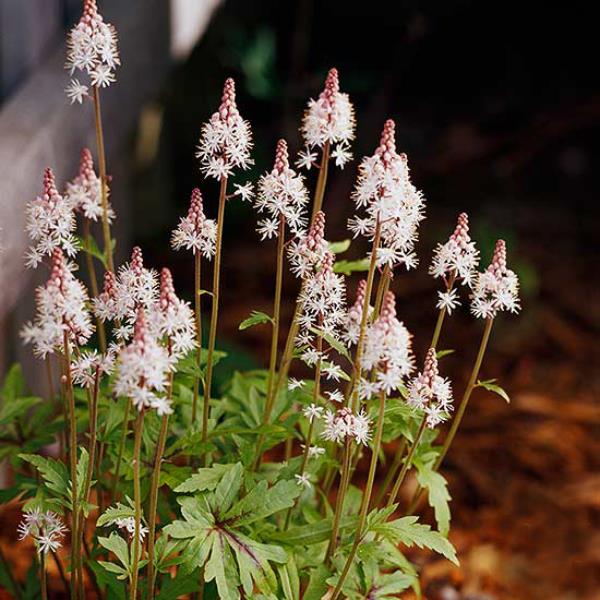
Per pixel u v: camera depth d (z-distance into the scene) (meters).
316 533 1.30
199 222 1.28
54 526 1.28
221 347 1.80
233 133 1.27
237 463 1.29
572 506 1.70
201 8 2.15
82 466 1.28
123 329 1.25
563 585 1.60
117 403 1.33
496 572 1.61
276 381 1.34
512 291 1.29
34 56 1.68
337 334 1.29
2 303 1.45
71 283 1.21
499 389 1.32
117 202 1.97
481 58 3.07
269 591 1.27
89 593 1.49
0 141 1.51
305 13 2.72
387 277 1.29
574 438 1.81
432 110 2.99
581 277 2.34
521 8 3.03
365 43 3.02
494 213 2.61
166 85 2.01
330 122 1.26
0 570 1.41
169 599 1.29
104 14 1.74
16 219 1.47
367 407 1.30
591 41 3.06
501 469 1.75
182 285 2.24
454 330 2.13
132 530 1.25
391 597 1.31
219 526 1.27
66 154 1.58
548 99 3.04
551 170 2.81
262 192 1.28
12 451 1.36
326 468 1.40
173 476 1.31
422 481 1.33
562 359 2.04
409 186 1.26
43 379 1.67
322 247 1.27
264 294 2.22
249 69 2.64
